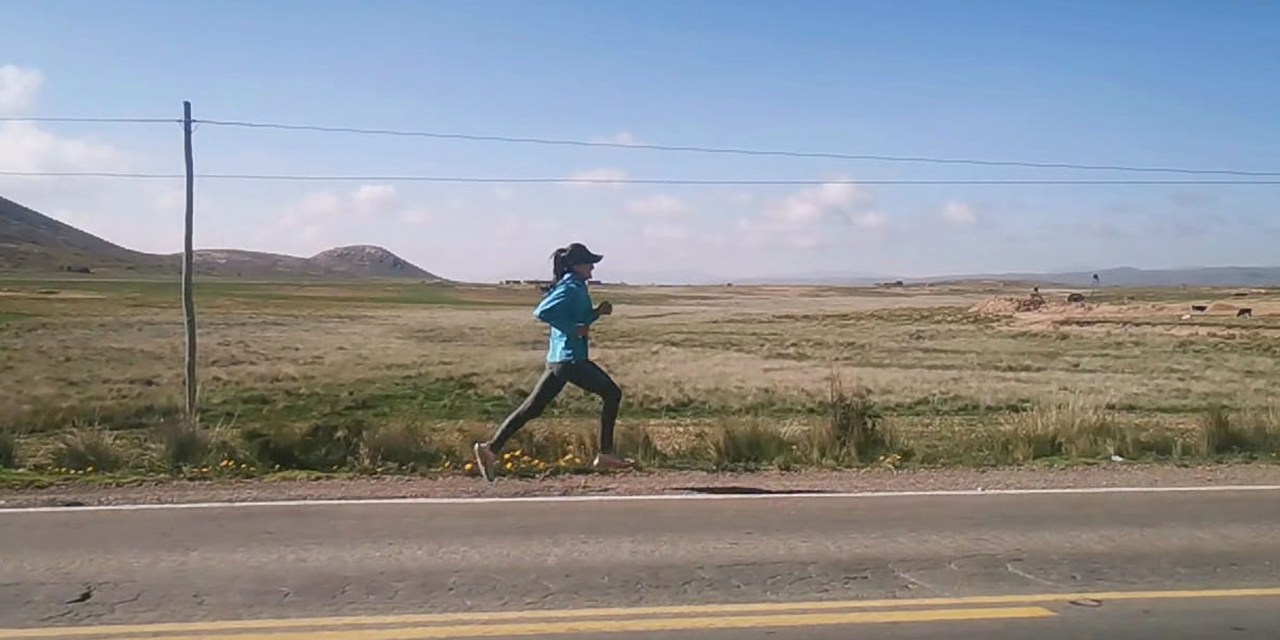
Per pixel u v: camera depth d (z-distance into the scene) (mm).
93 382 29531
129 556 7195
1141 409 24453
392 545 7570
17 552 7289
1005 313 84688
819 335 61906
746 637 5555
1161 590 6520
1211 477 10938
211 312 76125
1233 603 6242
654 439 14664
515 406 25234
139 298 96438
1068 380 33500
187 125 14961
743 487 10078
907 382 32406
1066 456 12750
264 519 8430
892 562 7180
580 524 8305
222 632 5574
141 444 13820
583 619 5852
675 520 8484
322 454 11531
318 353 43250
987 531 8164
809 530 8148
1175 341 54625
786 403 26125
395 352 44750
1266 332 60219
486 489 9844
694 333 63594
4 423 18625
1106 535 8047
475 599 6242
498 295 153375
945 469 11625
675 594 6371
